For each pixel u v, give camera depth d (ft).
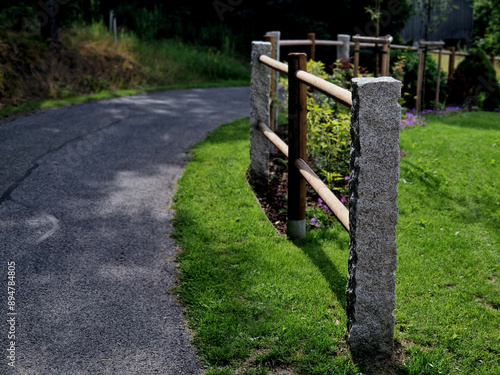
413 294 10.69
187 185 17.01
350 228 8.44
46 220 13.94
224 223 14.06
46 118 27.12
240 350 8.70
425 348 8.90
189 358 8.57
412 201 16.21
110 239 12.98
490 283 11.31
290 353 8.66
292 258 12.17
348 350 8.77
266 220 14.51
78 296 10.31
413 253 12.64
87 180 17.40
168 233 13.48
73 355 8.52
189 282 10.96
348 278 8.71
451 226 14.46
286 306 10.11
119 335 9.11
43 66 34.83
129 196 16.07
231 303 10.12
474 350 8.82
